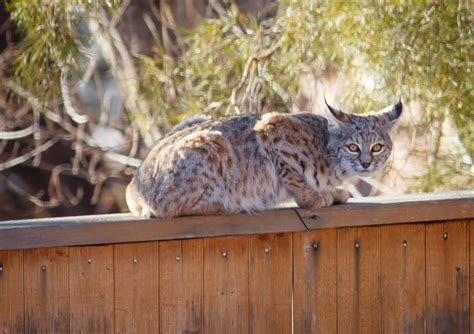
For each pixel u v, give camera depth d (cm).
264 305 1437
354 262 1485
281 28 2689
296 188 1527
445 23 2364
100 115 3556
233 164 1470
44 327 1314
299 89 2786
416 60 2391
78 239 1312
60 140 3469
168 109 2911
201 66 2820
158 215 1406
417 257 1523
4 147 3481
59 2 2623
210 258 1400
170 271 1378
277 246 1440
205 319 1402
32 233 1285
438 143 2466
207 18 3122
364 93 2486
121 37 3397
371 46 2395
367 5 2373
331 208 1459
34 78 2838
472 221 1555
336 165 1576
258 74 2706
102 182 3569
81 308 1331
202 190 1428
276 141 1517
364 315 1495
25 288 1302
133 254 1355
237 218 1404
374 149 1553
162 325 1378
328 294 1473
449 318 1549
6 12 3309
